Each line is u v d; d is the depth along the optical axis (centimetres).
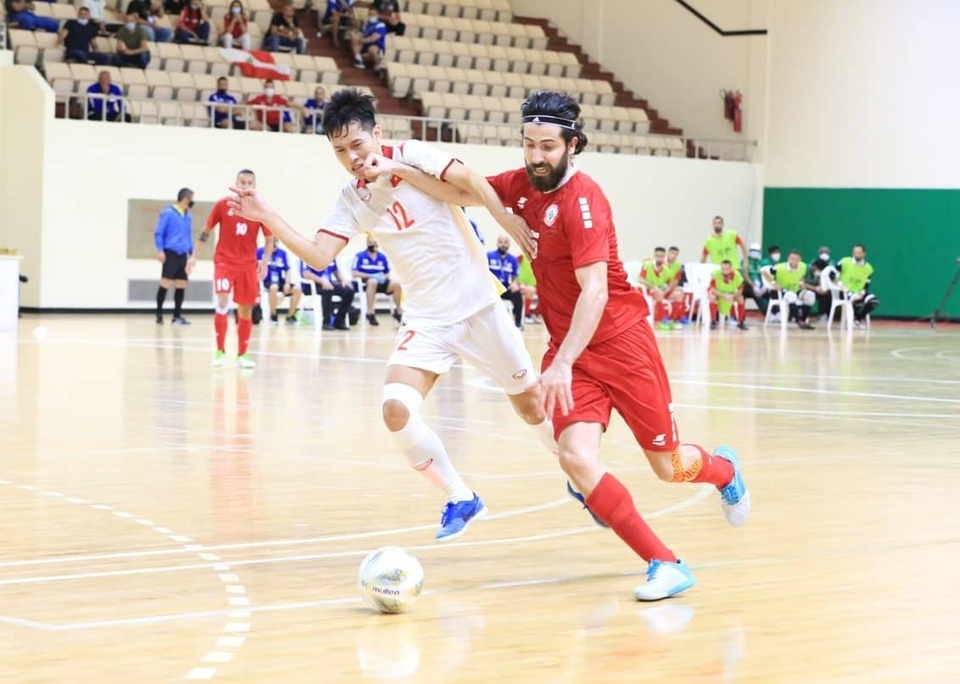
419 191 692
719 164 3834
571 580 658
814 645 541
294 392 1538
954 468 1040
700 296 3200
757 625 572
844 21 3703
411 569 591
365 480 955
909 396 1619
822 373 1944
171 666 504
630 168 3684
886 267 3662
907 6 3588
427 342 703
